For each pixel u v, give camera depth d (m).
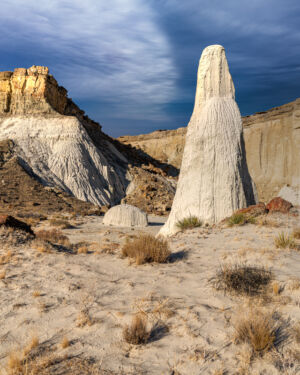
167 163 107.19
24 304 5.77
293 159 61.47
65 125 62.56
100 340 4.39
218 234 11.43
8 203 39.09
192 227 14.90
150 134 120.12
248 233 10.88
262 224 12.01
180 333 4.40
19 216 31.70
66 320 5.08
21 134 59.50
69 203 44.53
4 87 66.19
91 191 53.47
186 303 5.38
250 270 6.34
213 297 5.55
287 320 4.44
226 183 15.59
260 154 78.44
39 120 62.88
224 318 4.73
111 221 30.22
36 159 54.91
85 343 4.33
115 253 10.05
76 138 60.94
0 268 8.07
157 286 6.39
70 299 5.93
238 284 5.82
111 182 59.72
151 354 3.98
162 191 61.97
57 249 10.89
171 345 4.14
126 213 30.25
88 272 7.66
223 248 9.12
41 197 43.62
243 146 16.64
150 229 27.75
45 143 59.41
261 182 75.88
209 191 15.70
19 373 3.70
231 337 4.18
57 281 7.02
